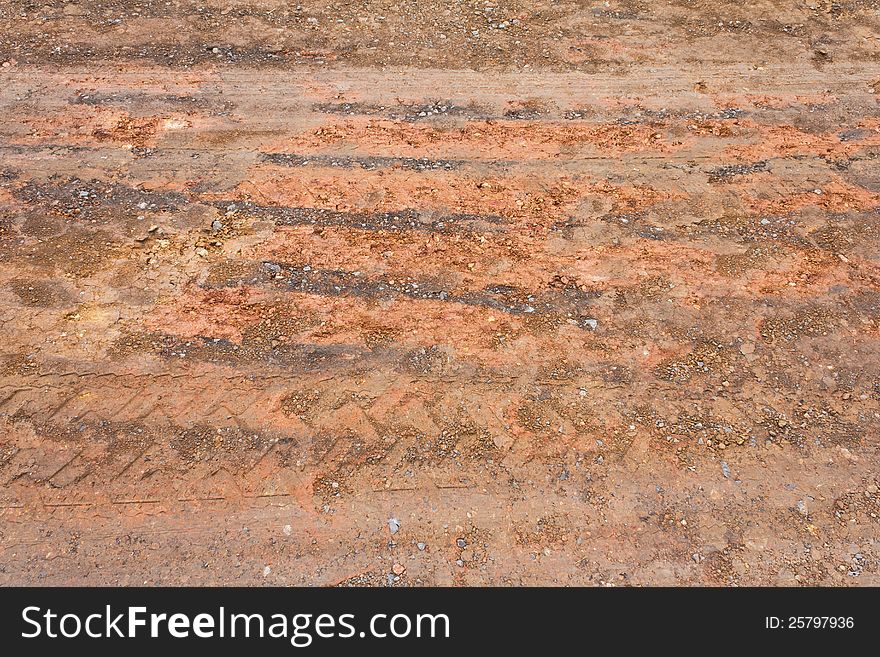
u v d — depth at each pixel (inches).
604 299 163.0
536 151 197.0
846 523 131.3
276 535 127.2
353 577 124.0
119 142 192.1
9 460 132.6
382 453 136.9
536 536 128.9
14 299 155.3
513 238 175.2
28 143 189.9
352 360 149.6
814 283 167.8
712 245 175.2
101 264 163.8
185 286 160.9
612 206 183.3
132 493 130.2
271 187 183.5
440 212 180.1
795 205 185.3
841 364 153.4
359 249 170.7
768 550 128.2
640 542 128.6
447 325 156.8
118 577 122.2
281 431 138.7
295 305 158.7
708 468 137.5
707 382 149.7
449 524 129.7
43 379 142.9
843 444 141.6
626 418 143.8
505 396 145.7
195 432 137.6
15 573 121.6
